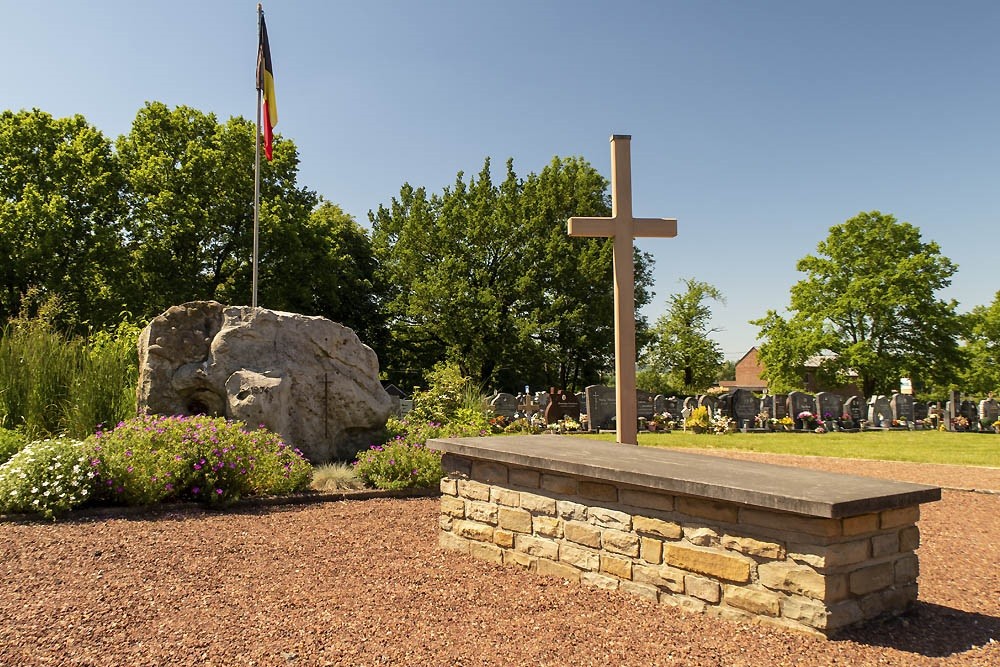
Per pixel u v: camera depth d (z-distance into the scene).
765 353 36.56
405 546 5.39
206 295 27.47
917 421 24.55
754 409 22.73
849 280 35.38
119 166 26.89
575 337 34.84
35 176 25.12
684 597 3.76
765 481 3.64
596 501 4.26
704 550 3.68
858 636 3.25
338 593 4.15
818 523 3.22
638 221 8.48
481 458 5.02
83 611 3.78
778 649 3.15
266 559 4.95
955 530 6.35
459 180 37.06
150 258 25.88
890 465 11.66
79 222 25.27
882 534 3.45
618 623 3.59
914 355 33.72
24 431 9.16
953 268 34.03
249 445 7.58
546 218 35.69
